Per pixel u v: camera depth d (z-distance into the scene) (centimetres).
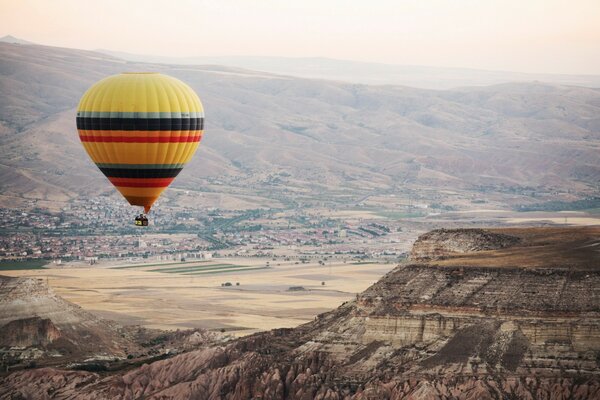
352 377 19088
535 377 18025
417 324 19400
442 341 19062
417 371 18625
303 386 19025
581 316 18575
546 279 19325
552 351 18375
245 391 19625
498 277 19612
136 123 19662
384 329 19600
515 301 19088
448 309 19325
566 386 17762
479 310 19138
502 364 18350
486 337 18775
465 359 18562
